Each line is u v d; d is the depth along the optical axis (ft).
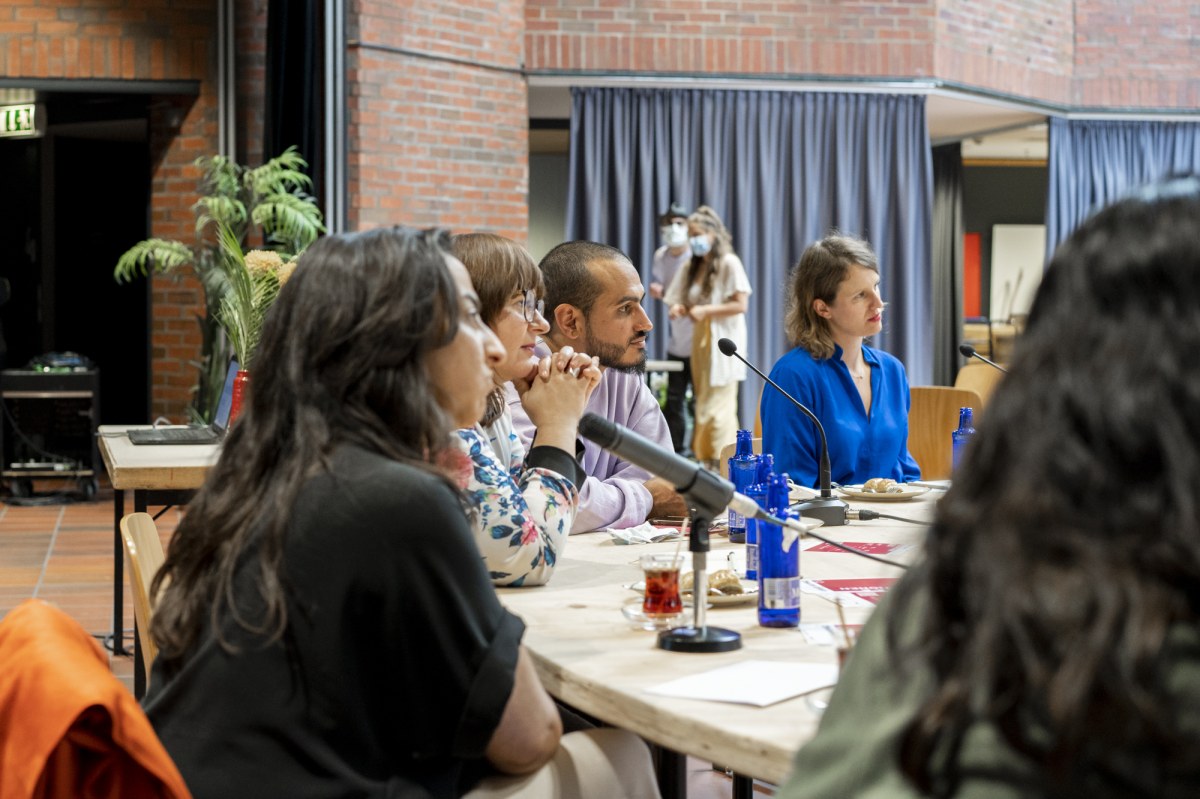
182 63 26.50
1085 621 2.33
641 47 28.32
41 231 31.35
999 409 2.59
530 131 35.96
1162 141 33.76
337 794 4.28
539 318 7.56
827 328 11.27
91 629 14.98
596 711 4.70
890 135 29.73
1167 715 2.27
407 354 4.69
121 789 3.83
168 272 26.78
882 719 2.75
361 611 4.32
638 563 7.14
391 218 25.94
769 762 3.99
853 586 6.51
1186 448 2.35
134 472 11.57
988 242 45.96
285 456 4.57
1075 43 33.09
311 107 25.21
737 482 8.08
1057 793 2.35
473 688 4.38
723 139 28.99
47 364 26.02
